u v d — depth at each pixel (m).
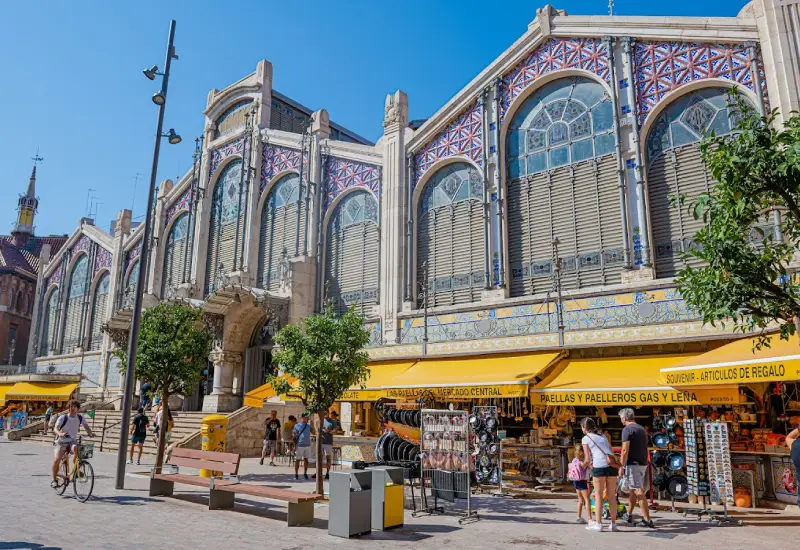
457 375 15.73
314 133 25.00
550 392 13.55
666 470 11.91
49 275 41.66
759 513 10.70
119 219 35.53
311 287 23.05
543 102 18.61
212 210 29.48
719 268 7.66
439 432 10.73
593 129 17.36
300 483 14.19
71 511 9.76
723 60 15.36
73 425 12.10
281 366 12.63
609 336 14.82
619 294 15.53
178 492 12.40
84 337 36.09
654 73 16.45
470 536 8.55
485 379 14.59
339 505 8.55
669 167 15.97
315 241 23.62
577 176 17.44
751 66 14.83
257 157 27.06
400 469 9.62
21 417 32.31
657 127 16.38
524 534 8.71
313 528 9.05
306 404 12.61
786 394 13.09
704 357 11.57
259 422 20.89
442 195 20.48
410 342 19.61
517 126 19.03
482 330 17.91
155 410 23.58
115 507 10.29
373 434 19.34
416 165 21.30
